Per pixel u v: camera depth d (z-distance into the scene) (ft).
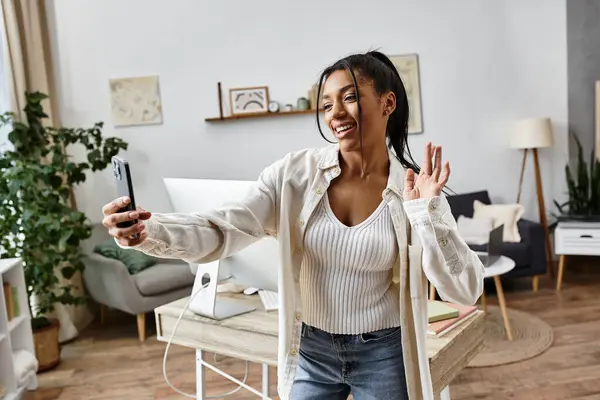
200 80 15.66
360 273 4.18
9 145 13.03
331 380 4.48
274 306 6.43
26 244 11.75
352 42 16.15
